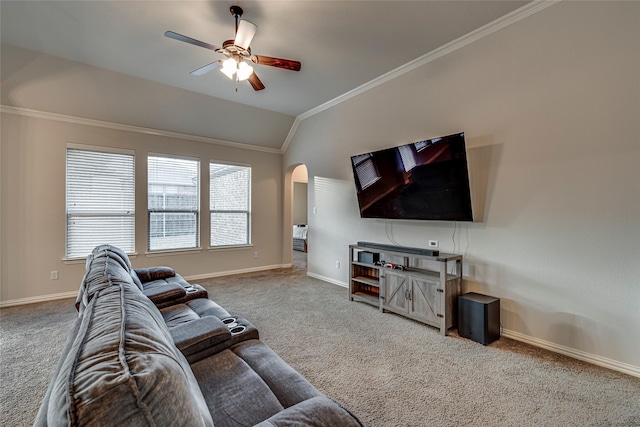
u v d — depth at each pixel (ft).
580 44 7.73
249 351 5.54
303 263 22.06
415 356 8.07
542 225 8.50
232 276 17.58
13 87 11.71
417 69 11.62
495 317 8.98
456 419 5.68
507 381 6.91
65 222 13.39
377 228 13.57
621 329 7.29
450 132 10.61
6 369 7.41
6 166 12.21
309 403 3.39
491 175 9.57
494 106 9.42
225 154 18.01
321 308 11.92
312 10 8.57
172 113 15.15
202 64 11.83
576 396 6.36
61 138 13.23
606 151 7.41
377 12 8.67
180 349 4.99
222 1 8.20
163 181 15.97
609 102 7.34
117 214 14.65
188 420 2.22
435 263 11.28
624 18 7.09
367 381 6.91
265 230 19.74
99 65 11.96
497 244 9.46
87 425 1.77
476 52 9.82
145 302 4.26
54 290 13.17
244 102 15.94
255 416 3.76
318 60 11.45
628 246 7.16
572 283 8.00
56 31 9.66
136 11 8.63
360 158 12.82
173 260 16.20
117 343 2.49
